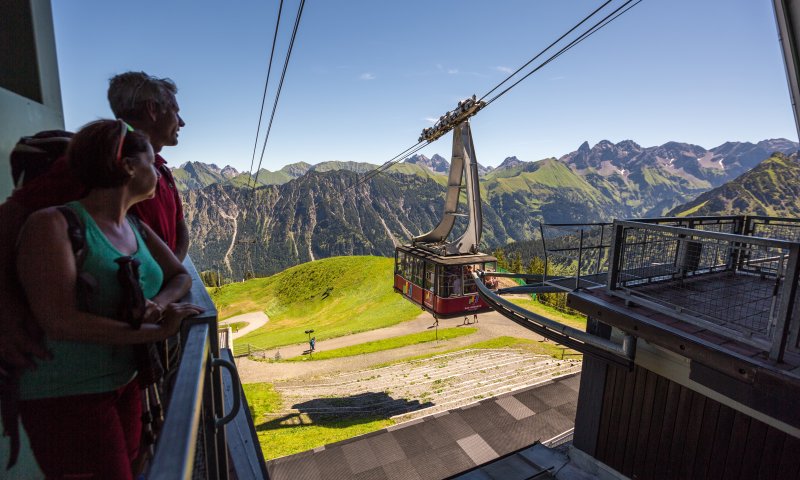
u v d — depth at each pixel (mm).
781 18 5488
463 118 17406
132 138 1407
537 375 23609
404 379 26172
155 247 1805
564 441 12344
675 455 6309
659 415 6508
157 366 1550
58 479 1323
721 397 5207
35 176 1517
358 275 83812
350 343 43031
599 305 6098
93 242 1255
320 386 27938
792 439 4918
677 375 5879
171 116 2193
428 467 11883
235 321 82000
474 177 18172
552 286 7078
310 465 11938
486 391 20844
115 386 1380
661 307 5637
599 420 7570
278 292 93500
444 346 37500
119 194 1367
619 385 7145
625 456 7137
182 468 727
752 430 5320
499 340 37750
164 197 2238
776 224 7406
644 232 6445
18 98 1912
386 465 12016
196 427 926
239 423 3521
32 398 1233
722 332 4816
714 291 6641
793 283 4059
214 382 1750
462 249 18250
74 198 1343
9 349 1160
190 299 1786
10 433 1213
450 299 16734
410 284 20062
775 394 4035
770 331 4395
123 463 1419
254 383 30688
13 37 2057
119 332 1240
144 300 1362
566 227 6945
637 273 6711
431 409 18781
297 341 47844
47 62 2293
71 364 1263
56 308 1124
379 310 60969
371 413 20281
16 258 1159
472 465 12023
